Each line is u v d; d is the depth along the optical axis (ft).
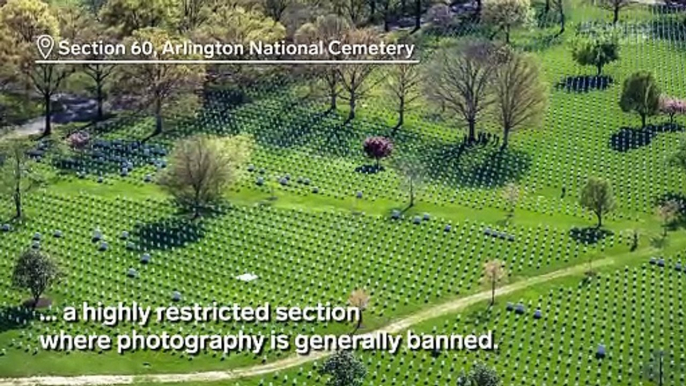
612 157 655.76
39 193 597.93
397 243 551.18
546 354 460.55
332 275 522.88
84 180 616.39
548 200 606.96
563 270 529.45
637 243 555.28
